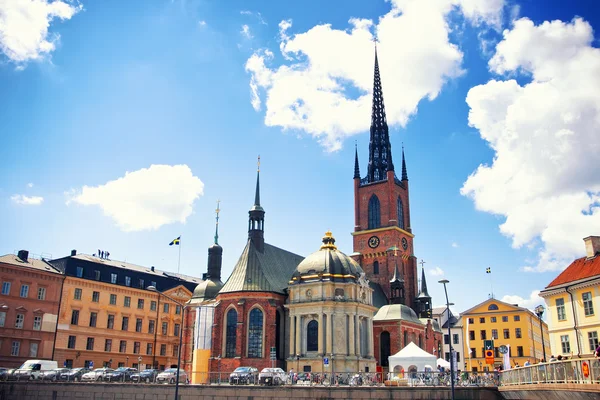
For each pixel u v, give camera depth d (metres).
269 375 77.50
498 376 70.94
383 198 154.00
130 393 77.38
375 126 165.25
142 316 132.38
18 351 106.31
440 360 96.19
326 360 85.50
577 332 75.06
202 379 91.50
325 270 106.12
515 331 156.75
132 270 133.00
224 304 108.50
